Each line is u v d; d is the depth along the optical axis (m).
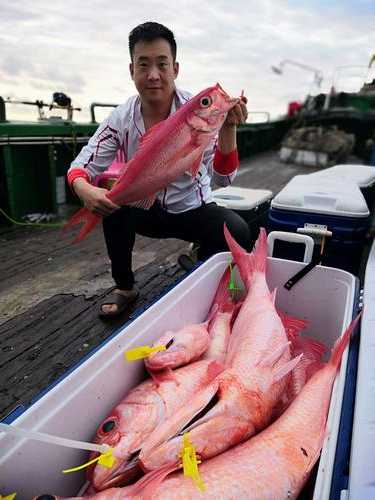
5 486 0.91
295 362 1.35
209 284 1.91
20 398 1.78
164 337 1.46
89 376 1.17
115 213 2.18
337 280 1.80
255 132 10.36
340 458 0.93
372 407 1.00
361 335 1.26
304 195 2.34
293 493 1.02
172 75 1.92
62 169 5.10
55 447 1.04
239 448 1.11
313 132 9.18
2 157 4.19
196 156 1.53
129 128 2.08
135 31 1.85
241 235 2.24
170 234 2.43
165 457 1.02
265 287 1.80
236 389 1.22
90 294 2.72
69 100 4.99
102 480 1.03
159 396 1.22
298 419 1.18
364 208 2.16
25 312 2.49
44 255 3.43
